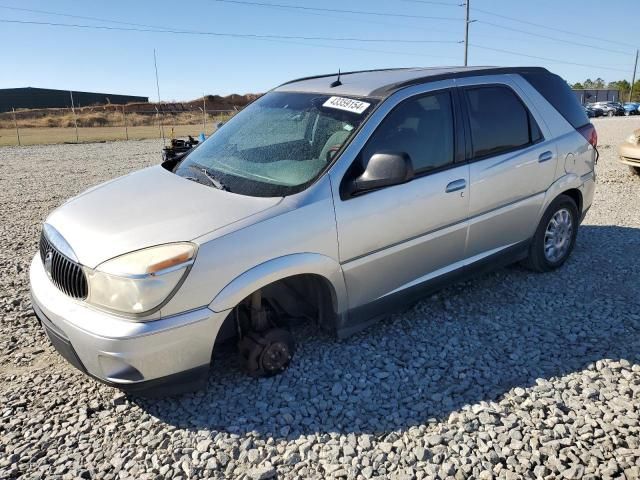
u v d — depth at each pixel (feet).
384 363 11.74
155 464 8.89
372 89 12.50
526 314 13.88
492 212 13.83
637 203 25.52
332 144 11.49
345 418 9.98
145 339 9.07
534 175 14.70
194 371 9.83
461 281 14.07
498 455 8.89
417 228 12.21
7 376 11.61
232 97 168.86
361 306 11.88
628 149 31.63
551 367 11.42
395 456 8.96
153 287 9.04
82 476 8.65
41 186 37.47
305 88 14.06
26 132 120.67
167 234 9.62
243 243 9.78
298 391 10.79
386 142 11.75
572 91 16.88
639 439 9.13
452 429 9.58
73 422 10.00
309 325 13.30
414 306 14.38
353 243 11.17
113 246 9.49
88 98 236.22
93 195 12.10
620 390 10.50
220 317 9.71
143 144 80.43
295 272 10.43
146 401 10.55
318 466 8.80
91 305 9.54
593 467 8.57
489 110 13.84
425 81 12.81
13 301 15.35
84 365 9.62
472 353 12.09
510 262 15.29
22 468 8.84
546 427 9.56
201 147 14.02
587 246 18.92
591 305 14.25
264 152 12.23
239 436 9.50
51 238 10.77
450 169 12.74
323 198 10.73
